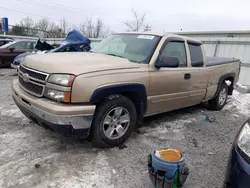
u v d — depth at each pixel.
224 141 3.89
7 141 3.29
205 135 4.07
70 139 3.43
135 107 3.53
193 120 4.82
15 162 2.78
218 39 11.52
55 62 2.91
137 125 4.24
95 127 2.99
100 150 3.18
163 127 4.25
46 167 2.71
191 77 4.29
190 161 3.13
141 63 3.46
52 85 2.71
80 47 7.75
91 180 2.53
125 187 2.47
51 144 3.26
